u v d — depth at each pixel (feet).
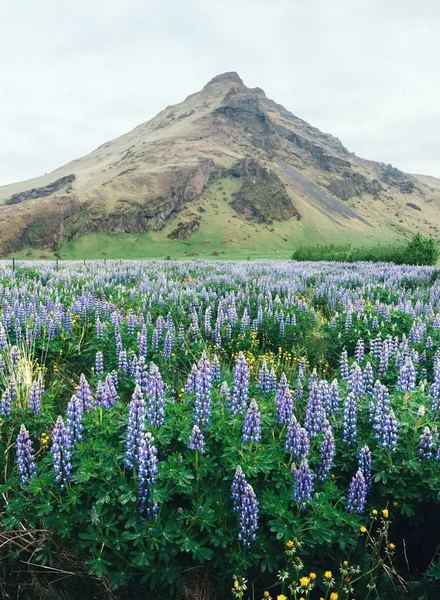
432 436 15.67
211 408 17.62
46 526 13.47
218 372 22.57
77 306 40.65
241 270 92.27
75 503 13.80
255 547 13.38
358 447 16.70
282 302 52.13
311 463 16.03
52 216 576.20
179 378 27.71
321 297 61.11
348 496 14.40
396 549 14.98
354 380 19.63
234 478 13.74
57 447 13.87
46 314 35.45
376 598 12.92
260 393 21.65
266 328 39.27
